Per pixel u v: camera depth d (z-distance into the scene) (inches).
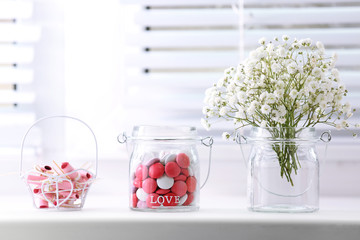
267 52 54.4
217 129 73.5
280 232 48.0
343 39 72.4
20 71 75.4
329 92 53.4
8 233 48.4
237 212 54.2
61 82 76.5
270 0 73.3
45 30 76.4
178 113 74.7
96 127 75.5
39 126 75.9
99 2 76.3
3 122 75.2
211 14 74.2
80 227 48.4
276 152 53.5
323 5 73.4
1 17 75.4
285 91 53.4
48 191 55.2
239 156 73.2
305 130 53.2
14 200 67.7
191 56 74.5
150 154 54.8
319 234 47.8
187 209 54.7
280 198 53.4
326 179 72.4
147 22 74.7
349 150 71.6
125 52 75.9
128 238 48.4
